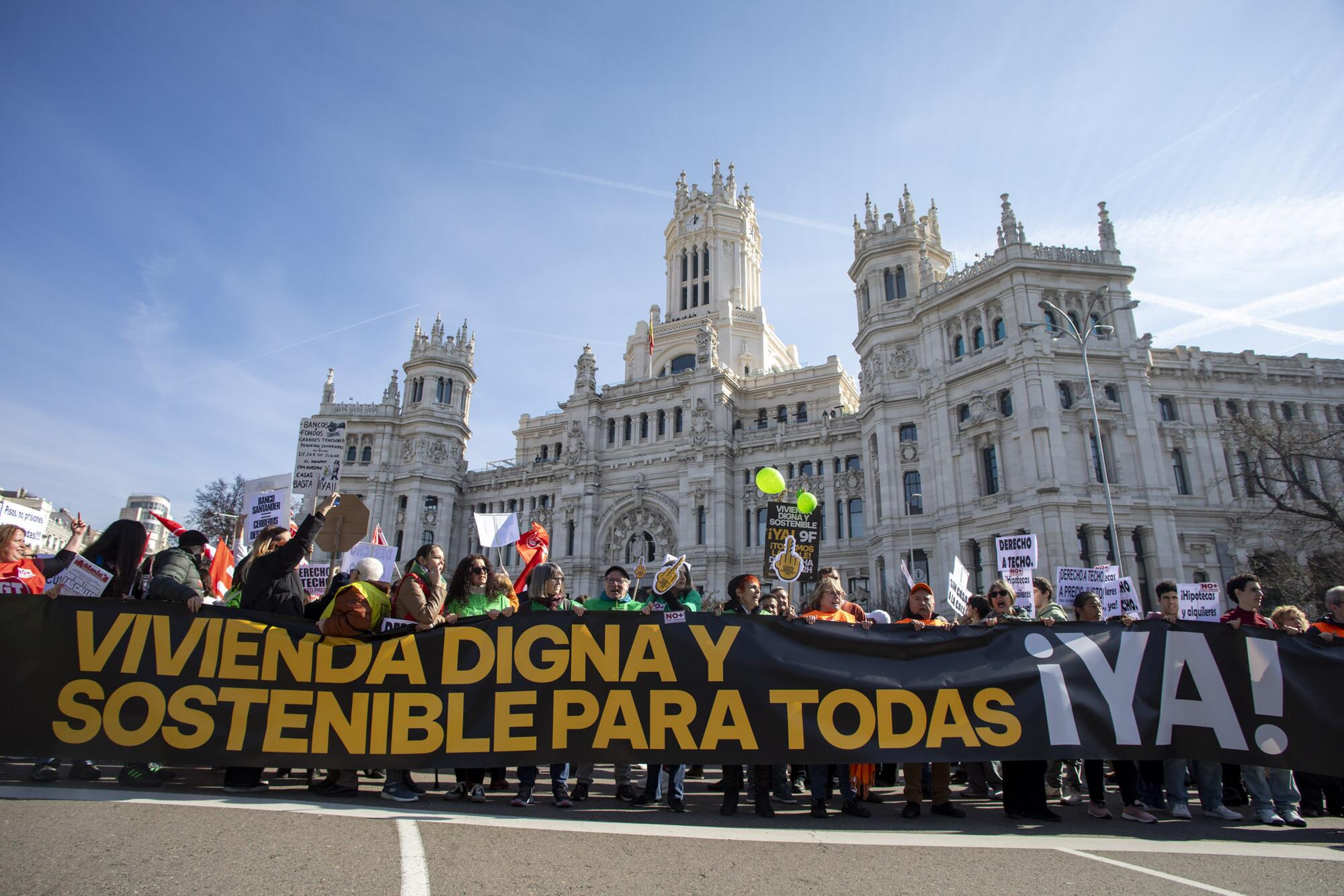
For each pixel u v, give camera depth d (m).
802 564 21.12
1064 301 55.09
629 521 77.62
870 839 10.58
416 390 90.69
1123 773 13.19
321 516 13.30
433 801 12.42
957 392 58.19
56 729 11.40
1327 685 12.73
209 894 7.18
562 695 12.07
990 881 8.70
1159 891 8.54
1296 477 47.19
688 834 10.42
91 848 8.34
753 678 12.30
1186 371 60.59
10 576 13.22
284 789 12.30
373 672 11.91
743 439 75.81
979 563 54.66
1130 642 12.95
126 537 13.88
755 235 104.81
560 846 9.39
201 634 11.90
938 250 67.25
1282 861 10.03
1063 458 50.81
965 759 12.09
